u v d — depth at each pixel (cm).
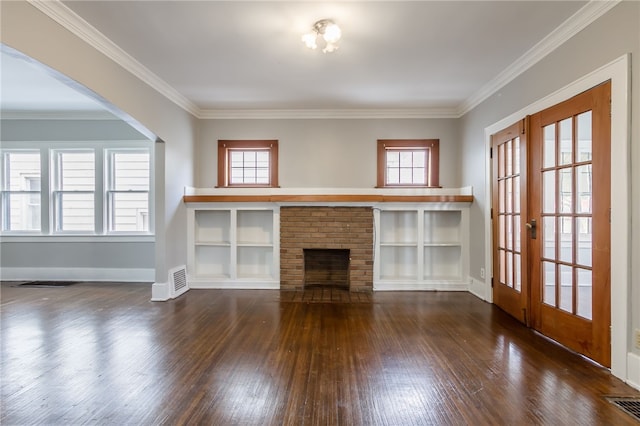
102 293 447
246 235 506
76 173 532
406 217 500
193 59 332
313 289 474
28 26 225
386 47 305
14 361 248
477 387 212
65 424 175
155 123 388
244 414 184
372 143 503
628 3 212
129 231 529
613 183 224
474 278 445
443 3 239
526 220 320
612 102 224
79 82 271
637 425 175
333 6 243
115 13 253
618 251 221
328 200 457
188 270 474
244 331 309
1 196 534
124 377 224
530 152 314
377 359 251
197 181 505
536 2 236
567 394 204
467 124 466
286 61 337
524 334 302
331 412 186
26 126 524
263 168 517
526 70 323
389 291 462
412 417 182
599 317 238
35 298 423
